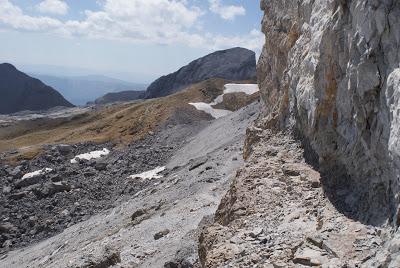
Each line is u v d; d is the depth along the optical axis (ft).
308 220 51.01
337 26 58.85
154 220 110.93
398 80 41.52
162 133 306.55
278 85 104.94
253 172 67.21
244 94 383.04
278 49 104.53
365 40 49.52
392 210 42.63
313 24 73.61
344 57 57.11
